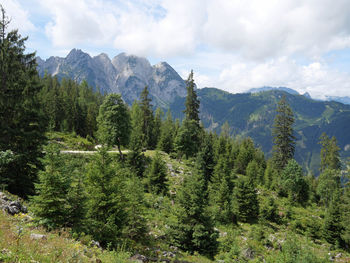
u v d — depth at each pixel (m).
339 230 32.47
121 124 39.09
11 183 17.66
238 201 34.38
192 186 19.14
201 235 16.94
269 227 31.98
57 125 68.38
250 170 59.91
